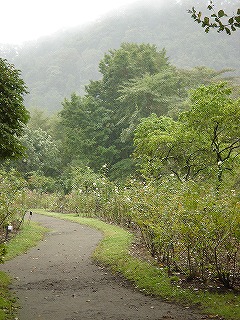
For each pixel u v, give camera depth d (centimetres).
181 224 725
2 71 957
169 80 3806
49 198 3241
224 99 1568
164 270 833
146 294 725
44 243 1395
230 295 659
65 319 582
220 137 1680
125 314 604
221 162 1483
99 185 2400
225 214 677
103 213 2138
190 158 1812
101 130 4206
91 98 4353
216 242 697
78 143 4206
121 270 915
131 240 1251
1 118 952
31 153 4434
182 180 1410
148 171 1847
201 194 867
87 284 816
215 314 583
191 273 754
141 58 4334
